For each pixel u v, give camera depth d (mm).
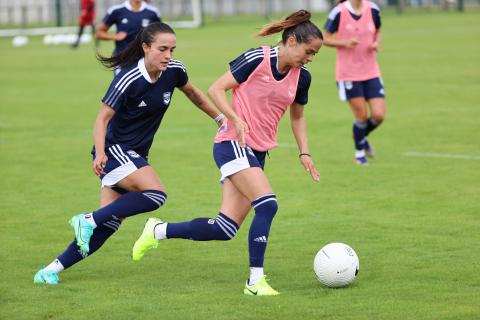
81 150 40438
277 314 17406
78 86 66750
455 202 28328
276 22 18891
